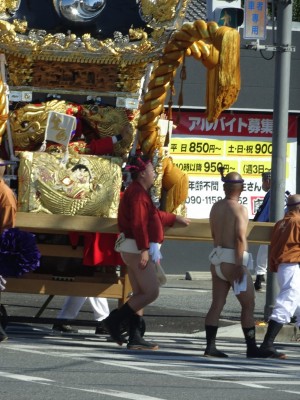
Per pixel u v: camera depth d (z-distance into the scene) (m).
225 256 22.30
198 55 24.56
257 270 38.19
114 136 25.05
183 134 42.84
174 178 25.48
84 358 20.59
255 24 29.06
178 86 41.69
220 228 22.38
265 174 33.69
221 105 24.98
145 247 22.03
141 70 25.19
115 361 20.42
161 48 24.78
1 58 24.72
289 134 44.06
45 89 25.03
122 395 16.23
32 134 24.66
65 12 24.78
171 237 23.48
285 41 28.30
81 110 25.06
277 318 22.72
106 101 25.47
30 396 15.80
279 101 28.30
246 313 22.62
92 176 23.91
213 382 18.11
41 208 23.72
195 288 39.22
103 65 25.16
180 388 17.25
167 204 25.58
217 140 43.34
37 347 22.31
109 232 23.56
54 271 24.42
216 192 43.47
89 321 24.16
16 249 22.41
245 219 22.30
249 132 43.75
